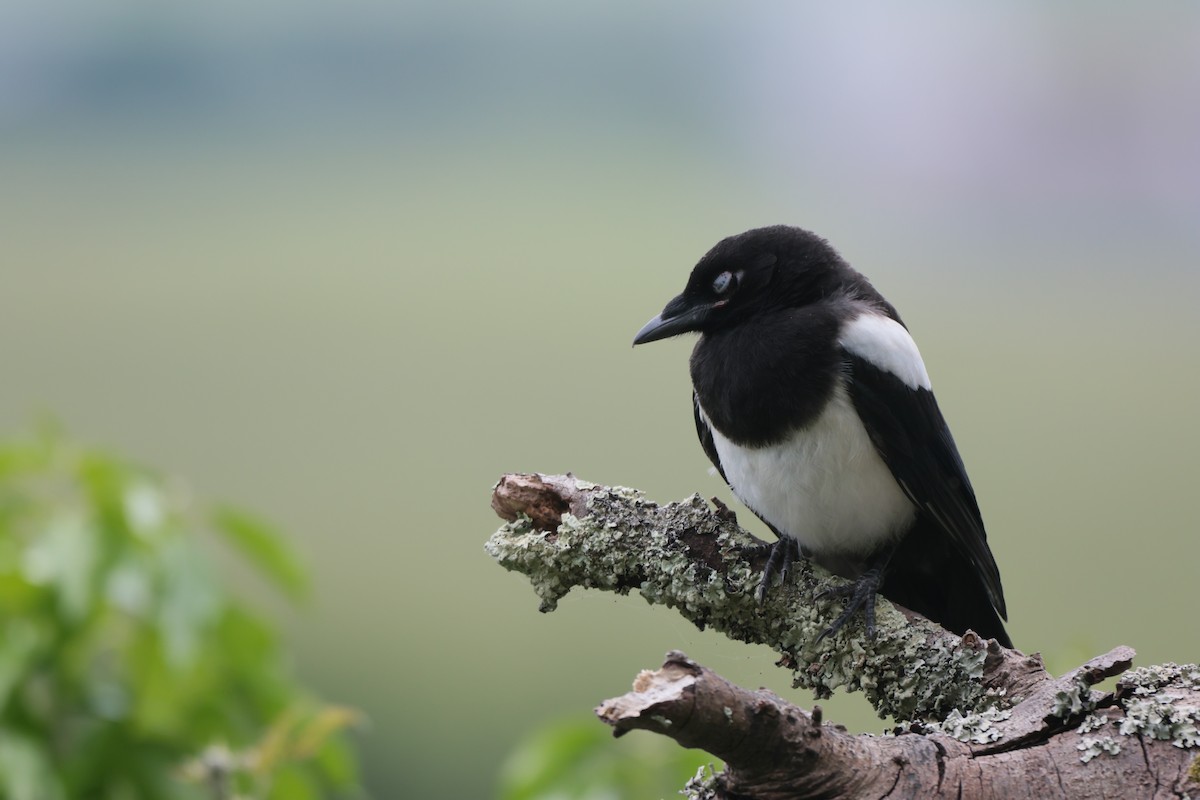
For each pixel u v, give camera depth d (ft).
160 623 28.48
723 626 28.81
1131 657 23.24
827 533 32.55
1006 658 26.02
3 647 28.43
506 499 28.86
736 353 32.24
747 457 32.40
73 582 28.19
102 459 29.60
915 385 31.99
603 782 31.22
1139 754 22.22
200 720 30.83
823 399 31.35
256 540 31.58
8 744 28.32
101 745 29.63
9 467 29.66
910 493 31.53
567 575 28.40
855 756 21.66
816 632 27.99
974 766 22.15
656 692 19.93
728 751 20.62
